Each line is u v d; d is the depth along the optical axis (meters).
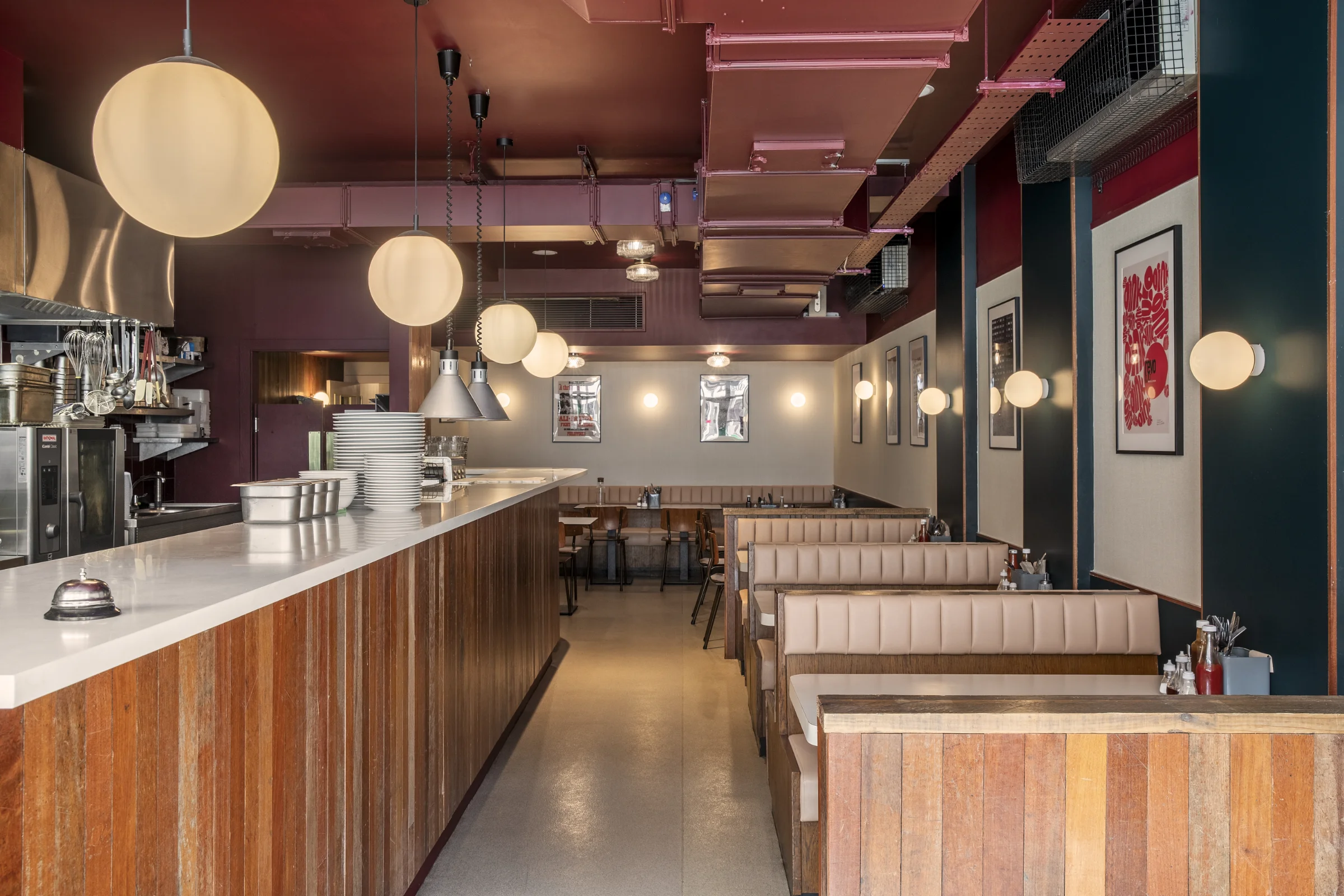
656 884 3.02
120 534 5.32
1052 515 4.77
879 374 8.98
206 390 7.13
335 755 2.25
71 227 4.75
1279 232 2.76
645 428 12.41
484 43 4.02
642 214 5.73
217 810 1.71
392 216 5.70
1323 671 2.58
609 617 7.80
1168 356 3.71
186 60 2.01
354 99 4.68
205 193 2.01
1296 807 1.80
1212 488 3.14
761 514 6.63
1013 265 5.38
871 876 1.81
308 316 7.19
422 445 3.77
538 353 6.13
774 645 4.35
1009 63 2.99
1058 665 3.41
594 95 4.65
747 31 2.72
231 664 1.76
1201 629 2.77
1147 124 3.52
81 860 1.34
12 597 1.74
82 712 1.34
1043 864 1.80
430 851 3.09
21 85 4.21
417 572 2.93
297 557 2.24
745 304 8.17
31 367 4.77
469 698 3.64
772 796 3.58
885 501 8.74
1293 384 2.71
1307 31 2.62
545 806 3.67
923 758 1.81
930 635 3.36
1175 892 1.80
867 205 5.20
